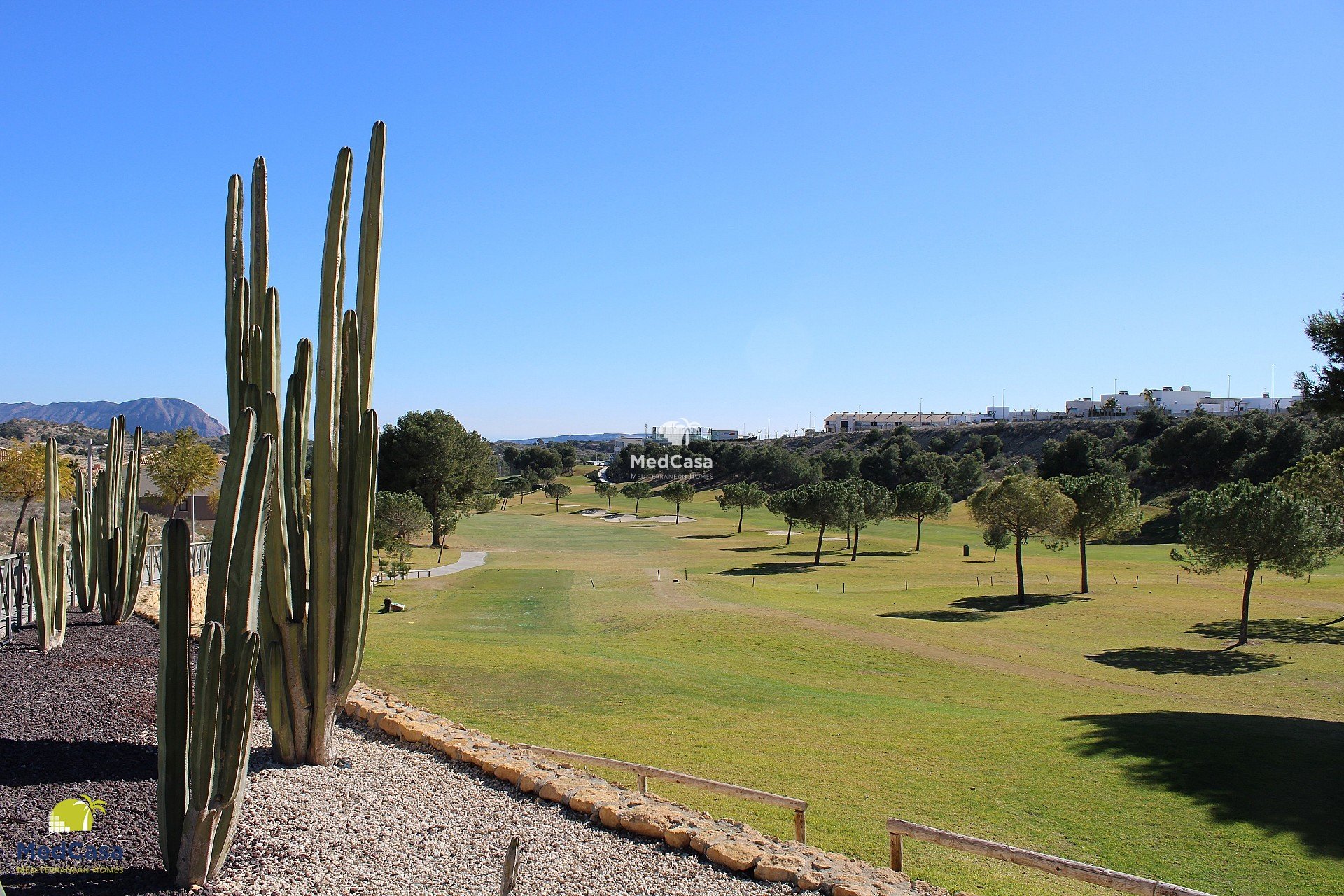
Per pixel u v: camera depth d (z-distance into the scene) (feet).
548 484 455.63
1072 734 50.49
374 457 27.84
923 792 39.22
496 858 22.17
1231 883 30.48
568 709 51.62
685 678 64.49
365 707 34.47
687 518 331.36
